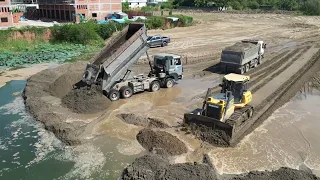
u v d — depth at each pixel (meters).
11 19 42.97
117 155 12.67
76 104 17.39
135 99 19.09
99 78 18.14
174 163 12.00
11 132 14.70
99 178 11.16
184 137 14.05
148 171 10.97
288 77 23.20
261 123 15.54
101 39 39.06
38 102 17.94
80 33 36.97
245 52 23.50
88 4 52.62
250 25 55.09
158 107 17.88
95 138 14.07
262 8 95.19
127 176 10.91
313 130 14.88
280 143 13.62
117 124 15.47
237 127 14.33
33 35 36.41
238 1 96.81
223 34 44.22
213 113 13.84
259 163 12.12
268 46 34.94
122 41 20.94
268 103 18.17
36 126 15.37
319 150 13.12
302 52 31.38
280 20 64.56
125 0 81.94
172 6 96.31
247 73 24.44
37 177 11.23
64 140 13.80
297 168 11.79
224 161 12.24
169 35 43.22
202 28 50.53
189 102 18.58
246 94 15.59
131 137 14.16
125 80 19.42
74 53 32.38
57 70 23.95
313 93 19.97
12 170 11.67
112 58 18.00
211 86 21.48
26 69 26.31
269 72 24.58
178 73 21.39
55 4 54.91
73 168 11.77
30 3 61.19
